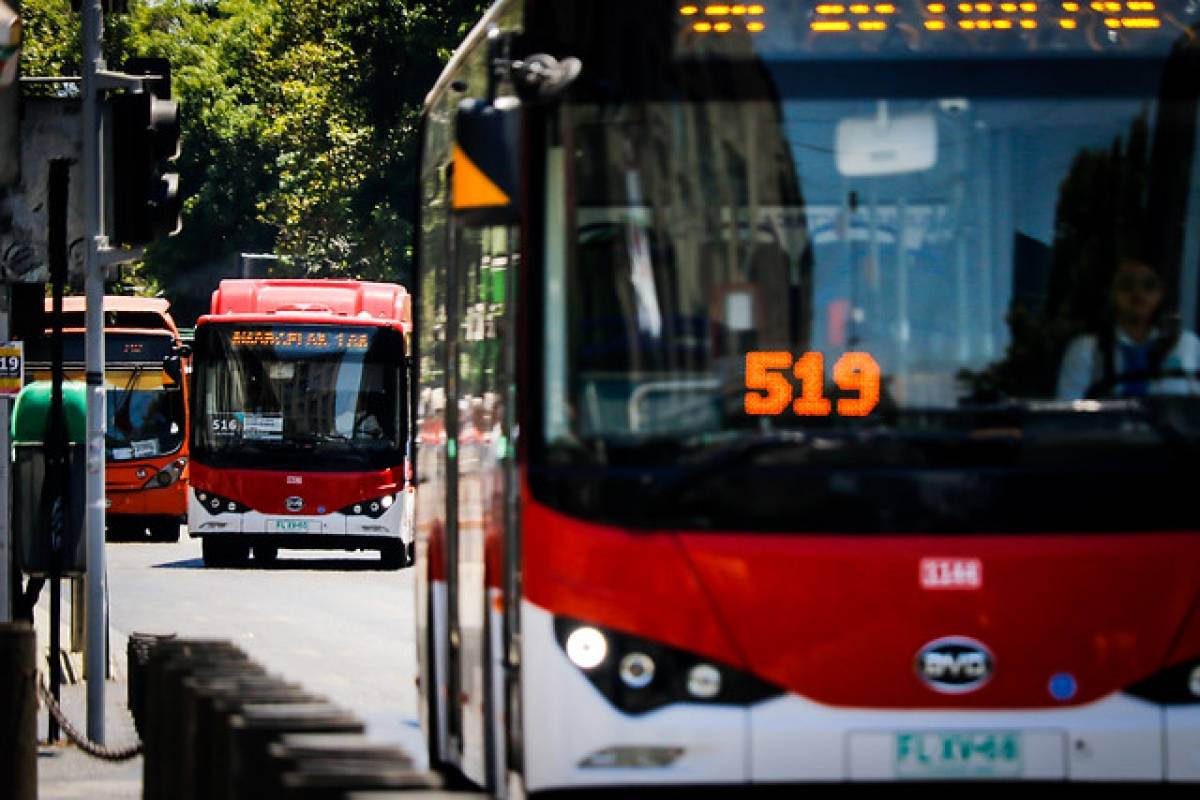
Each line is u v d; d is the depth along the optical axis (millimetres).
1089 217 20656
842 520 19766
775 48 20797
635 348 20406
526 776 19969
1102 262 20625
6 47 25812
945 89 20781
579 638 19797
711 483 19812
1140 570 19766
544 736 19828
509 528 21156
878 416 20234
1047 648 19625
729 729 19516
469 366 24812
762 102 20734
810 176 20656
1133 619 19703
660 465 20047
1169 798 19625
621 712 19656
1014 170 20719
